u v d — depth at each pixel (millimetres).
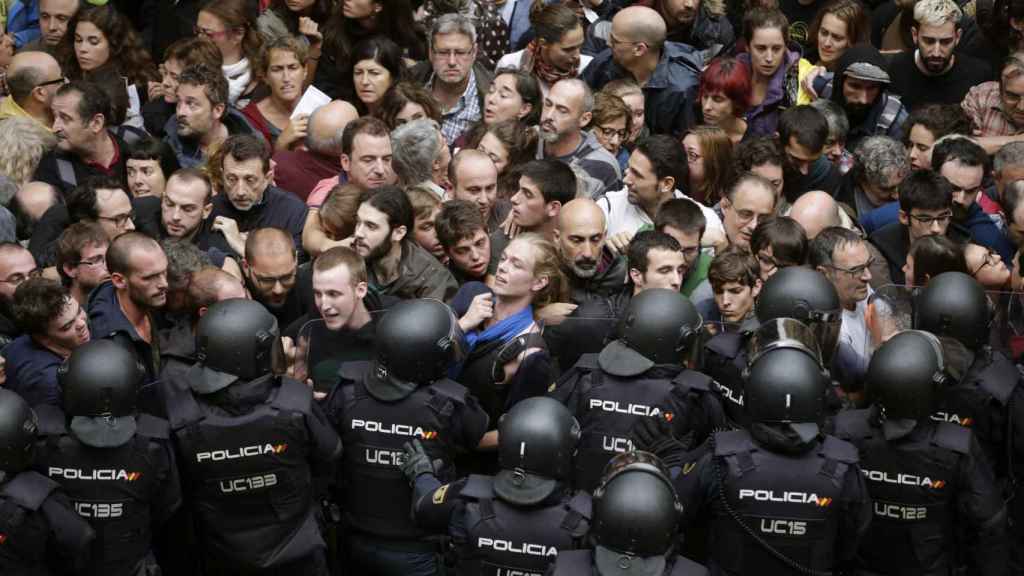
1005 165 9719
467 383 7715
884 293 7961
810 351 6672
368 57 11266
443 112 11312
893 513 7074
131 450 6672
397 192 8484
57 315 7371
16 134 10086
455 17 11055
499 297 7844
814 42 12156
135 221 9398
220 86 10609
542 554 6258
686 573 5926
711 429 7238
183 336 7633
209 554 7066
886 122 11125
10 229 9188
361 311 7676
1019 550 7590
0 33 12219
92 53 11625
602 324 7770
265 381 6875
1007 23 11617
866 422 7109
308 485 7066
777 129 10758
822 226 9156
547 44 11180
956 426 7031
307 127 10398
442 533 6727
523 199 8969
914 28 11531
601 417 7125
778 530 6543
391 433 7074
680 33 12359
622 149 10664
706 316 8508
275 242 8359
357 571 7406
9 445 6395
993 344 7895
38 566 6574
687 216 8562
